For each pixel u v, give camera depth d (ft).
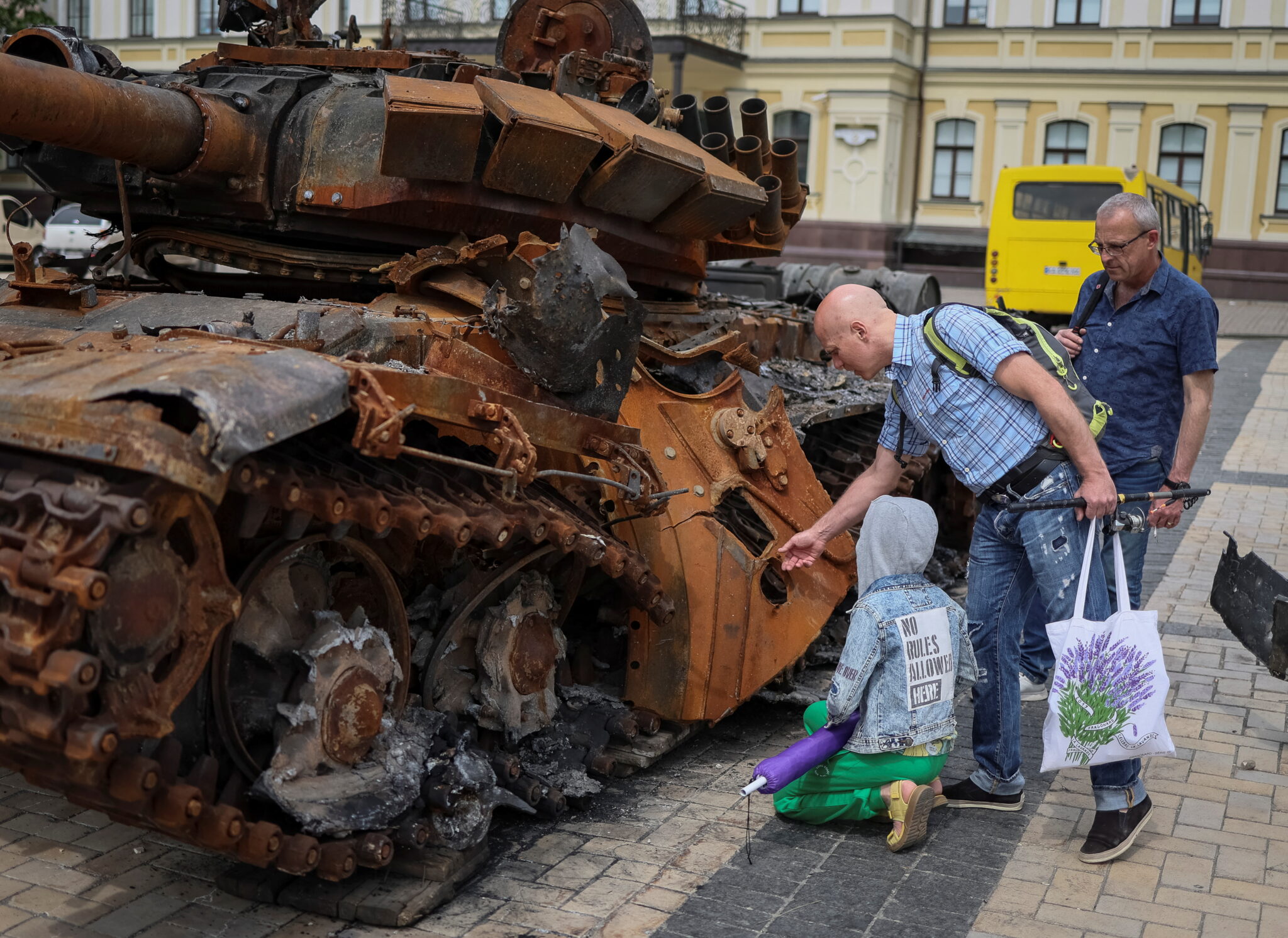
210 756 10.37
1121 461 15.67
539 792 13.08
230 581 10.80
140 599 9.19
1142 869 12.82
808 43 94.17
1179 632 21.40
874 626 12.82
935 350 13.00
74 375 9.71
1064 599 13.00
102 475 9.17
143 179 14.90
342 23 88.43
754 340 21.59
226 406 8.96
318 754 11.16
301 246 15.52
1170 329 15.21
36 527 8.95
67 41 14.66
